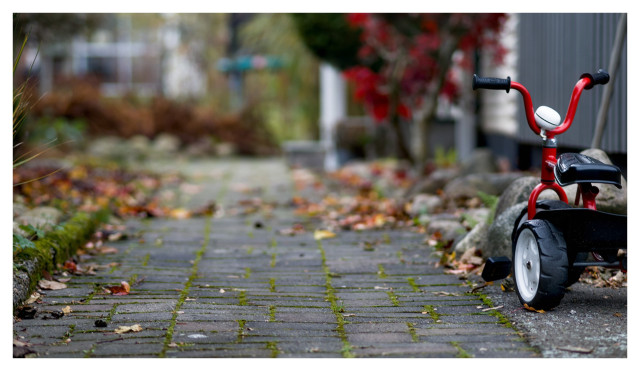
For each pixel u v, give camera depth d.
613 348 3.08
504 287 4.14
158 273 4.66
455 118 14.20
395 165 12.66
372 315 3.69
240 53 20.88
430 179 8.22
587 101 6.25
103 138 15.55
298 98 18.97
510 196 5.07
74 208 6.75
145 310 3.73
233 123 17.38
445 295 4.10
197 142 16.69
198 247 5.64
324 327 3.47
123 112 16.72
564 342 3.17
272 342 3.23
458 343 3.20
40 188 7.67
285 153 15.02
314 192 9.45
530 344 3.16
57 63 20.45
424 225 6.26
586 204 3.74
